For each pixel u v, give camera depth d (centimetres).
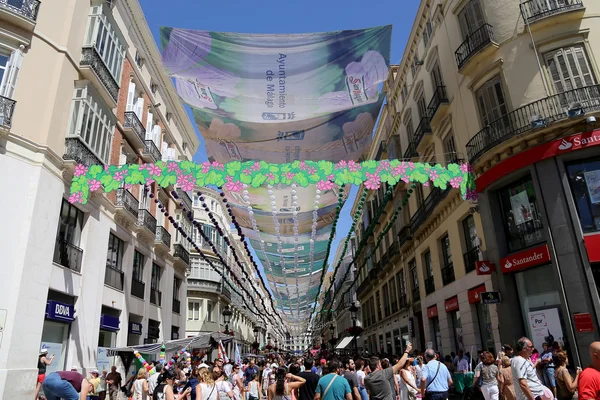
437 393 745
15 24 1170
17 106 1130
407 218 2247
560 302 1078
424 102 1902
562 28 1206
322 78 966
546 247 1101
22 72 1164
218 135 1083
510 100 1255
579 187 1093
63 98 1259
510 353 810
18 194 1090
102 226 1487
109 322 1498
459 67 1438
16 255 1054
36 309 1084
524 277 1198
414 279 2181
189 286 3086
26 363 1034
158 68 2178
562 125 1099
